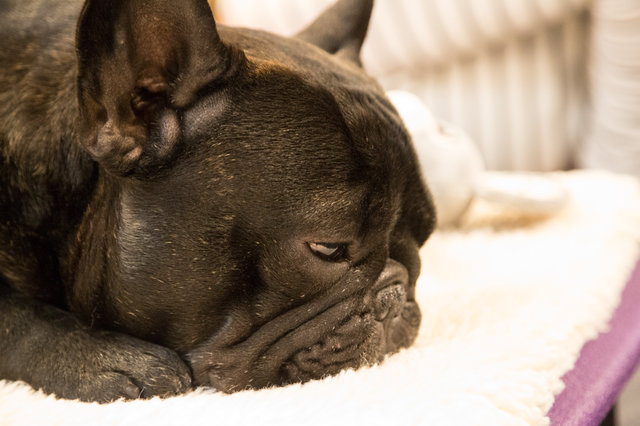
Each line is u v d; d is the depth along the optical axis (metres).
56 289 0.68
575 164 1.36
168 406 0.60
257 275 0.64
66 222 0.67
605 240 0.91
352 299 0.66
